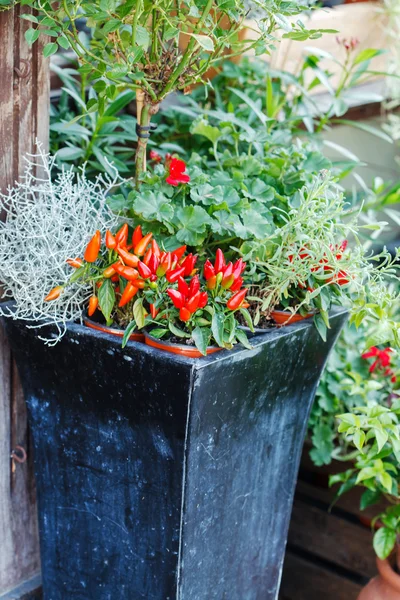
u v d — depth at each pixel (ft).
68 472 4.66
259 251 4.27
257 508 4.82
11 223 4.41
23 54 4.29
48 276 4.36
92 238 3.97
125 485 4.37
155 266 3.87
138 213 4.16
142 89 4.30
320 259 4.17
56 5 4.53
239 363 3.98
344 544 6.16
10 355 4.80
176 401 3.84
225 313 3.96
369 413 4.87
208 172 5.12
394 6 7.44
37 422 4.69
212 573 4.62
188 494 4.11
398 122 7.95
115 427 4.26
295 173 4.94
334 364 5.88
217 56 4.39
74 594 4.99
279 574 5.38
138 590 4.56
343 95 6.64
